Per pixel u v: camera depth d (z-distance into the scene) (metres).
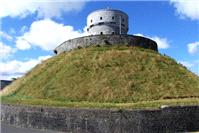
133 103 36.78
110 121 33.28
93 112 33.91
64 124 34.84
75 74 45.50
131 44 53.53
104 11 61.88
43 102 38.75
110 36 53.56
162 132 33.50
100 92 40.69
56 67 49.69
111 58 48.19
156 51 55.25
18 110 38.56
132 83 42.06
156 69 46.03
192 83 44.69
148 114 33.34
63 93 41.75
